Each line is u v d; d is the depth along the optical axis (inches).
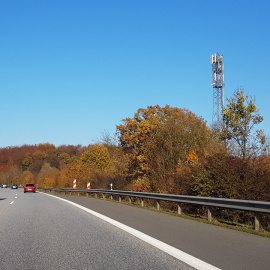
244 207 416.8
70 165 2417.6
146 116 1652.3
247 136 919.0
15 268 240.7
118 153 1690.5
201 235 373.1
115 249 304.7
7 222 502.0
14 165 5698.8
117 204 857.5
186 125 1258.6
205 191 638.5
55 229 427.8
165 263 253.3
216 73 1641.2
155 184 1097.4
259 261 255.3
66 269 237.1
